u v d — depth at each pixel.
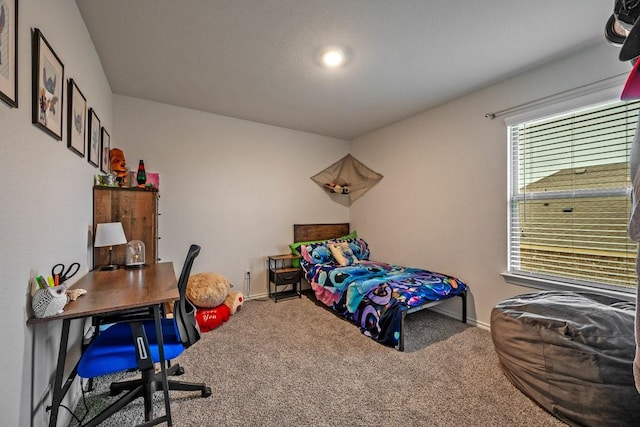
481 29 1.85
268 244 3.84
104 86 2.42
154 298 1.31
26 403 1.05
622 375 1.29
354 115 3.47
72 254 1.58
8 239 0.93
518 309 1.83
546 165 2.35
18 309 0.99
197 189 3.32
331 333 2.59
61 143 1.40
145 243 2.37
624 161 1.95
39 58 1.13
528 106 2.38
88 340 1.89
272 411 1.55
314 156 4.27
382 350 2.25
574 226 2.20
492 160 2.65
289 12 1.69
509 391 1.71
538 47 2.04
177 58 2.21
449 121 3.04
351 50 2.09
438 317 3.00
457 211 2.96
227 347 2.31
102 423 1.46
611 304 1.80
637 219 0.56
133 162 2.95
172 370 1.86
